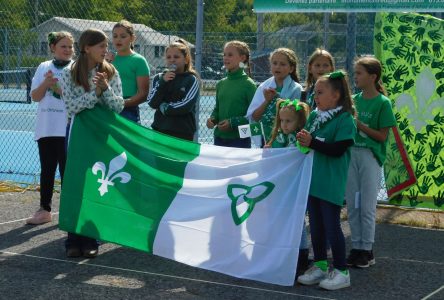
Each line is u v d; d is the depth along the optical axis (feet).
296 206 17.85
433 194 26.05
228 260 18.47
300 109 18.81
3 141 50.78
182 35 36.76
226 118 23.20
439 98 25.73
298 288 18.39
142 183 19.69
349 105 18.04
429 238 24.23
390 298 17.75
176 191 19.39
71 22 41.16
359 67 20.58
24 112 67.10
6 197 30.22
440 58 25.62
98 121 20.22
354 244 20.65
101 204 19.94
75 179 20.20
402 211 27.45
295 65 21.75
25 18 42.09
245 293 17.93
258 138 23.94
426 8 24.98
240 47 23.04
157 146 19.83
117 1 40.42
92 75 20.34
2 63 44.78
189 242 18.97
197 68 28.12
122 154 19.99
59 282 18.56
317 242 18.61
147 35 37.65
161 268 20.08
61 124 24.63
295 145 19.02
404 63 26.11
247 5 41.04
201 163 19.31
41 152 25.17
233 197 18.72
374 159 20.58
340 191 18.06
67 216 20.18
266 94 20.99
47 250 21.75
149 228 19.39
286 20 49.26
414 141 26.12
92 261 20.66
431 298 17.81
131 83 23.67
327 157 18.07
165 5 37.29
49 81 23.61
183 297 17.56
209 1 40.04
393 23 26.21
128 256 21.29
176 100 22.15
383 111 20.49
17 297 17.28
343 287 18.39
